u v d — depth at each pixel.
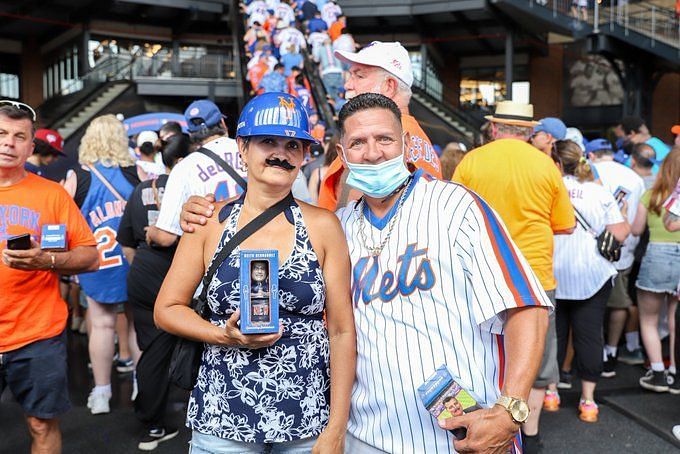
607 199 4.48
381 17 22.58
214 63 21.02
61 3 21.86
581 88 23.14
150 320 4.10
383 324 2.11
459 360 2.05
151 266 4.04
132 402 5.12
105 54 22.03
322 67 14.17
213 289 2.14
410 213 2.14
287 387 2.13
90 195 4.88
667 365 5.95
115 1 21.91
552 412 4.86
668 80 22.72
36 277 3.15
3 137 3.09
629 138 8.12
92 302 4.86
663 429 4.42
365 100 2.14
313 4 15.94
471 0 20.30
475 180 3.71
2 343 3.11
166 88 20.50
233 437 2.13
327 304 2.19
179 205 3.67
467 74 25.78
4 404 5.12
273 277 2.00
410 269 2.09
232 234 2.16
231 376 2.13
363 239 2.21
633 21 16.88
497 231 2.05
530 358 1.95
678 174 4.97
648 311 5.29
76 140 18.88
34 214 3.21
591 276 4.50
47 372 3.17
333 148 5.84
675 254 5.08
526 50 24.41
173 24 24.73
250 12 15.50
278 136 2.09
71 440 4.36
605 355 5.98
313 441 2.19
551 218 3.72
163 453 4.14
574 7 17.69
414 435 2.07
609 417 4.73
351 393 2.19
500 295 1.98
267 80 12.02
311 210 2.21
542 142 4.62
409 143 2.77
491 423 1.90
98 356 4.86
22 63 25.28
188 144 4.42
